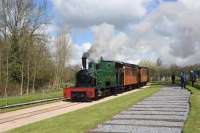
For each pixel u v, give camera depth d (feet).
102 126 46.73
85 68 101.91
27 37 151.33
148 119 53.62
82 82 98.84
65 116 56.59
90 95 95.35
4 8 148.46
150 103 80.64
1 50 135.95
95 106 73.36
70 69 189.26
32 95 111.04
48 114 65.87
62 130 43.11
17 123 54.13
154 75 333.21
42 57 156.15
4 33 148.56
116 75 124.57
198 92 110.83
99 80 102.12
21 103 83.71
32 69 151.23
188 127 43.50
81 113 60.70
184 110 66.03
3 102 83.82
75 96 96.27
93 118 54.03
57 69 170.19
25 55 150.10
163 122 50.49
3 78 136.67
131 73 150.41
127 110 65.98
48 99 97.30
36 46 153.38
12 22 150.20
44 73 159.94
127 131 42.80
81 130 43.16
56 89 153.28
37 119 58.75
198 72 217.97
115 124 48.49
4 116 62.69
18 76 148.05
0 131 45.80
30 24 153.58
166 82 244.83
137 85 172.76
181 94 111.04
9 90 138.00
